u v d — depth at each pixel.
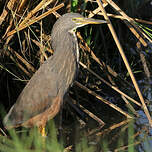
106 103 10.60
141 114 10.76
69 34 9.62
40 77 9.44
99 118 10.63
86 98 11.36
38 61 10.64
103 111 11.03
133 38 13.59
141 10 15.29
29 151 8.45
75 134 9.86
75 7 10.33
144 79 12.53
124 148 9.07
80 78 11.38
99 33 12.36
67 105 10.65
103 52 12.55
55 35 9.61
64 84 9.53
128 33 13.63
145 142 9.27
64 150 9.00
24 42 10.37
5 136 9.34
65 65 9.48
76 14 9.55
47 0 9.59
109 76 11.62
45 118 9.45
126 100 10.80
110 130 10.05
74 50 9.66
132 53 13.39
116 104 11.31
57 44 9.57
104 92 11.73
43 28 10.53
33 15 9.89
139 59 13.26
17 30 9.45
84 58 11.16
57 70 9.41
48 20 10.48
